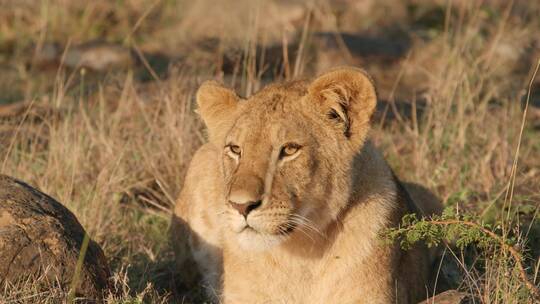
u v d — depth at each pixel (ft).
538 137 47.37
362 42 68.13
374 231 27.14
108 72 59.93
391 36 75.97
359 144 26.55
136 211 38.42
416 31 76.33
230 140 26.37
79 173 39.50
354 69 26.00
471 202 38.93
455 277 31.86
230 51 53.47
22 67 66.28
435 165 42.24
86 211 35.32
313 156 25.85
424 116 47.67
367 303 27.09
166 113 44.09
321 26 72.69
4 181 27.32
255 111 26.35
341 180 26.37
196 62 55.11
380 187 27.73
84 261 26.48
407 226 27.99
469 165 42.19
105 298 26.61
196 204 32.76
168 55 68.13
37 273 25.57
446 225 27.07
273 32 64.75
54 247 25.98
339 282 27.17
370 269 27.07
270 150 25.61
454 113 46.65
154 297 29.66
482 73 53.72
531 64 65.31
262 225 25.14
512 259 28.58
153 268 33.35
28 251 25.57
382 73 64.28
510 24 73.97
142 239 35.24
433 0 83.56
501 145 43.75
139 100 46.11
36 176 39.75
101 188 37.24
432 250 31.78
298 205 25.67
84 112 43.57
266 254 27.37
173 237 34.37
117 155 41.32
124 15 78.07
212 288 30.99
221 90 28.14
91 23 77.20
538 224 34.50
